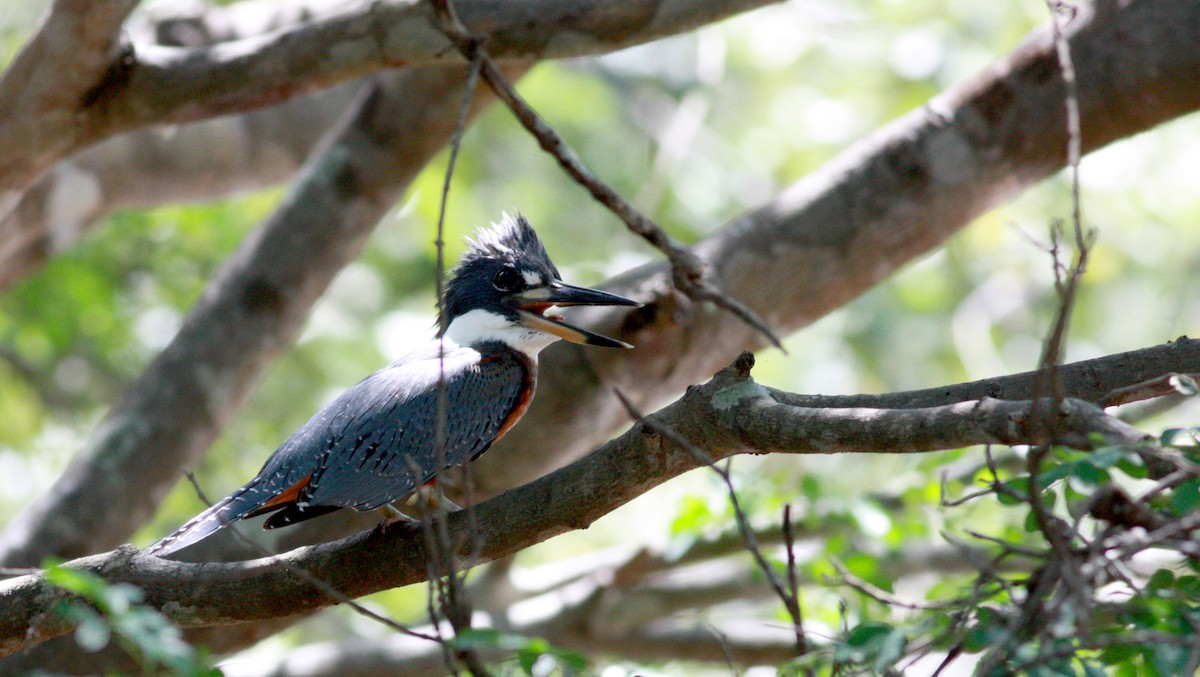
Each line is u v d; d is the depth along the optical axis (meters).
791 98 19.12
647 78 21.30
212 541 10.69
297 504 7.98
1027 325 18.70
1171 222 17.52
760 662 12.62
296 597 7.12
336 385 17.38
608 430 11.02
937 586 8.63
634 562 12.41
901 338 18.81
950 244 18.47
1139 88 10.73
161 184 15.59
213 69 9.56
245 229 17.22
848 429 5.93
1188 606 5.35
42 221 14.79
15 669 10.10
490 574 12.88
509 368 8.95
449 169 6.29
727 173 19.08
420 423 8.28
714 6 9.04
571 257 18.73
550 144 7.82
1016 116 11.02
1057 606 4.95
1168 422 14.02
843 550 10.91
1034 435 5.42
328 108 16.36
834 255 11.02
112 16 9.12
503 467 10.72
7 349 16.72
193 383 12.22
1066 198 17.34
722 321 10.78
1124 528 5.17
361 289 18.53
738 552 12.01
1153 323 17.92
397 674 12.27
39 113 9.70
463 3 9.02
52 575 5.30
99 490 11.68
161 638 5.18
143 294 16.72
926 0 17.94
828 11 18.16
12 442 17.00
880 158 11.12
